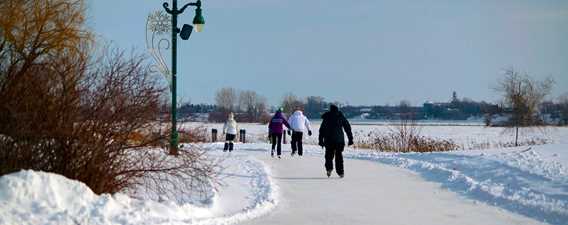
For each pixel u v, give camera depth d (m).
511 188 25.92
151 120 20.14
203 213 19.66
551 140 75.06
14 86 18.39
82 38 36.56
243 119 187.62
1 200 15.77
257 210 21.11
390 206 22.86
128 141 19.66
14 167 17.70
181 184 21.77
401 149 58.31
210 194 22.16
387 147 59.78
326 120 32.12
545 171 28.72
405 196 25.42
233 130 49.03
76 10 37.38
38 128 17.80
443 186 28.58
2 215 15.09
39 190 16.42
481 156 37.41
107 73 19.19
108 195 17.75
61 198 16.67
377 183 29.62
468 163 34.75
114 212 17.20
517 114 91.62
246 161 37.22
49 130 17.89
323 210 21.88
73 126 18.25
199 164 26.45
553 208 21.05
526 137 91.12
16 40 31.16
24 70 18.95
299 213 21.23
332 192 26.47
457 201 24.12
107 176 18.80
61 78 18.45
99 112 18.66
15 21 32.28
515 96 91.69
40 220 15.50
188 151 21.91
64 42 34.94
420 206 22.91
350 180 30.80
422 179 31.30
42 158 18.14
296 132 46.25
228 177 28.81
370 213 21.39
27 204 15.98
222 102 189.50
